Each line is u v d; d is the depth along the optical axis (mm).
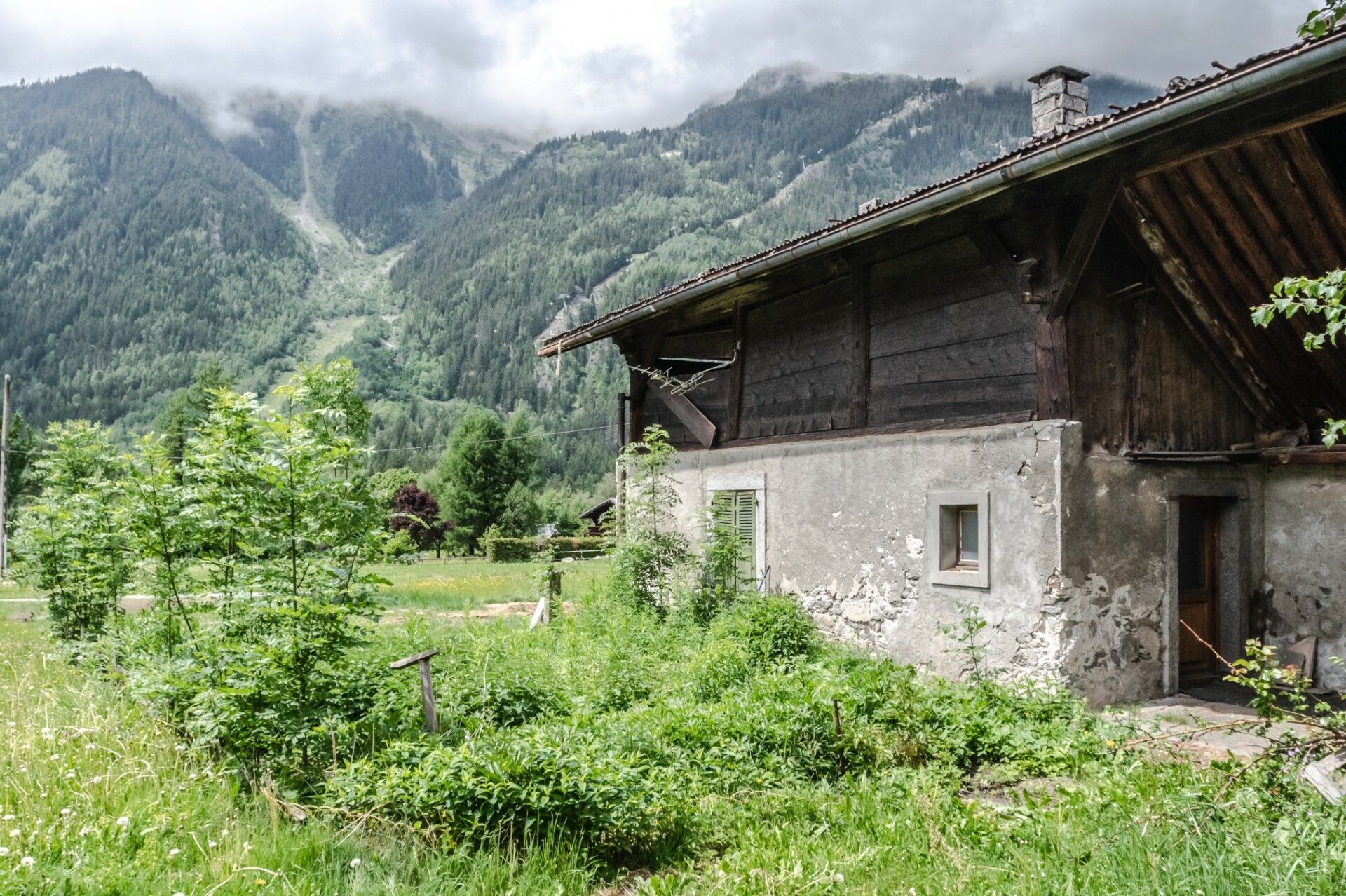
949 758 6035
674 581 11766
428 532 45438
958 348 8500
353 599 5656
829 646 9375
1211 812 4156
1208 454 8281
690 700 7508
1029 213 7520
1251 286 7605
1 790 4773
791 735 6148
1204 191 7031
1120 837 4160
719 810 5336
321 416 6922
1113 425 7820
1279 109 5660
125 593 9891
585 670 8336
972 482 8141
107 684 7875
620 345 14258
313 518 5547
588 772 4773
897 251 9125
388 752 5086
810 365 10508
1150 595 7945
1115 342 7891
